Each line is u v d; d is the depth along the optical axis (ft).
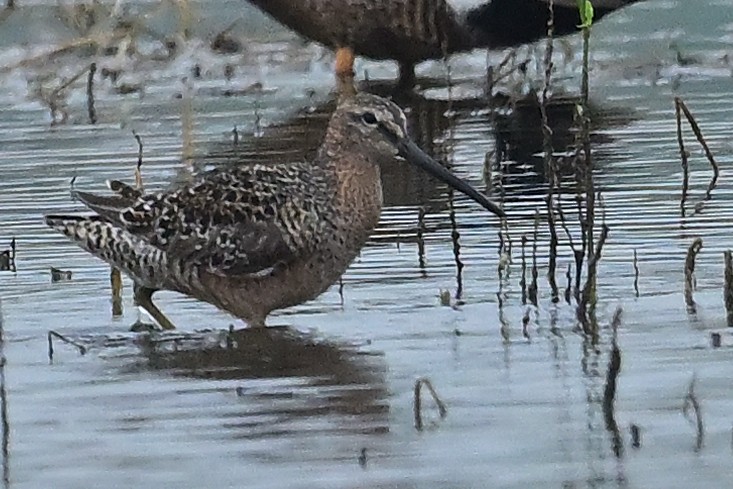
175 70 65.36
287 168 40.42
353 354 37.37
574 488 30.14
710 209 46.93
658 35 67.82
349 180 40.04
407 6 61.93
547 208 45.34
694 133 51.26
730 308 38.63
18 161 53.67
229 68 65.26
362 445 32.24
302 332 39.11
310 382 35.76
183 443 32.53
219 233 39.47
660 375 35.17
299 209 39.55
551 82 62.64
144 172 52.19
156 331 39.40
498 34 62.75
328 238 39.81
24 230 46.73
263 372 36.50
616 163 52.01
